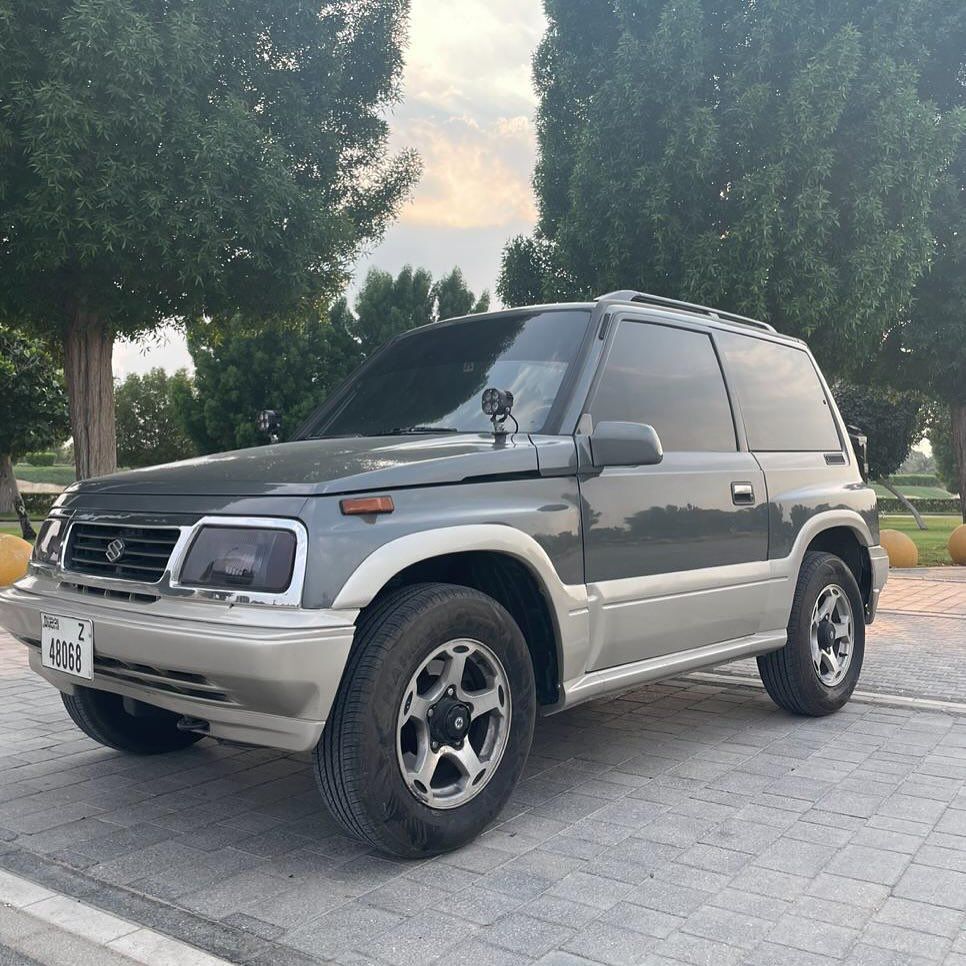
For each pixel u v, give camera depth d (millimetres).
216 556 2801
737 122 12398
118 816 3410
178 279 10453
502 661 3156
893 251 12039
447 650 2992
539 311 4117
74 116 9172
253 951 2379
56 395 32469
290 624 2613
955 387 17469
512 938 2447
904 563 13688
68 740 4441
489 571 3393
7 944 2389
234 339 32250
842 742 4422
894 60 12453
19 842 3150
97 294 10719
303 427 4336
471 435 3490
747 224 11891
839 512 4926
